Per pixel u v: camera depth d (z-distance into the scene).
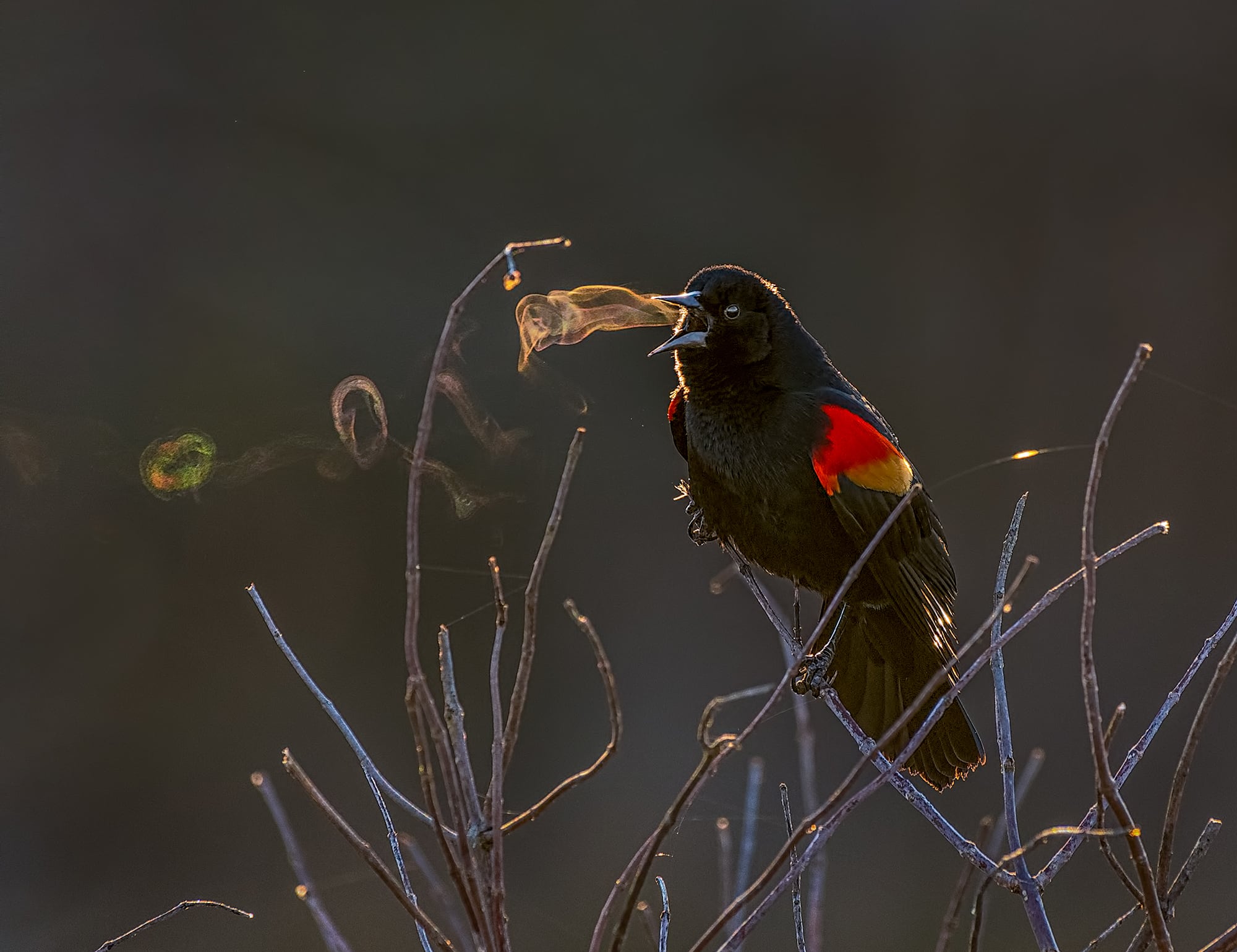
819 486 5.70
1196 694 14.36
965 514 16.48
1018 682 14.60
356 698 13.49
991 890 11.76
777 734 13.36
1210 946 3.56
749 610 14.48
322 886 11.91
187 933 11.95
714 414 5.82
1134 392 16.98
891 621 5.78
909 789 3.94
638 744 13.95
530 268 16.02
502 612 3.27
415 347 15.36
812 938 3.89
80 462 14.02
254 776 3.94
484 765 13.55
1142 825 13.59
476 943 3.19
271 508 13.87
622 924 3.25
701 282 5.77
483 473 14.04
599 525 14.33
